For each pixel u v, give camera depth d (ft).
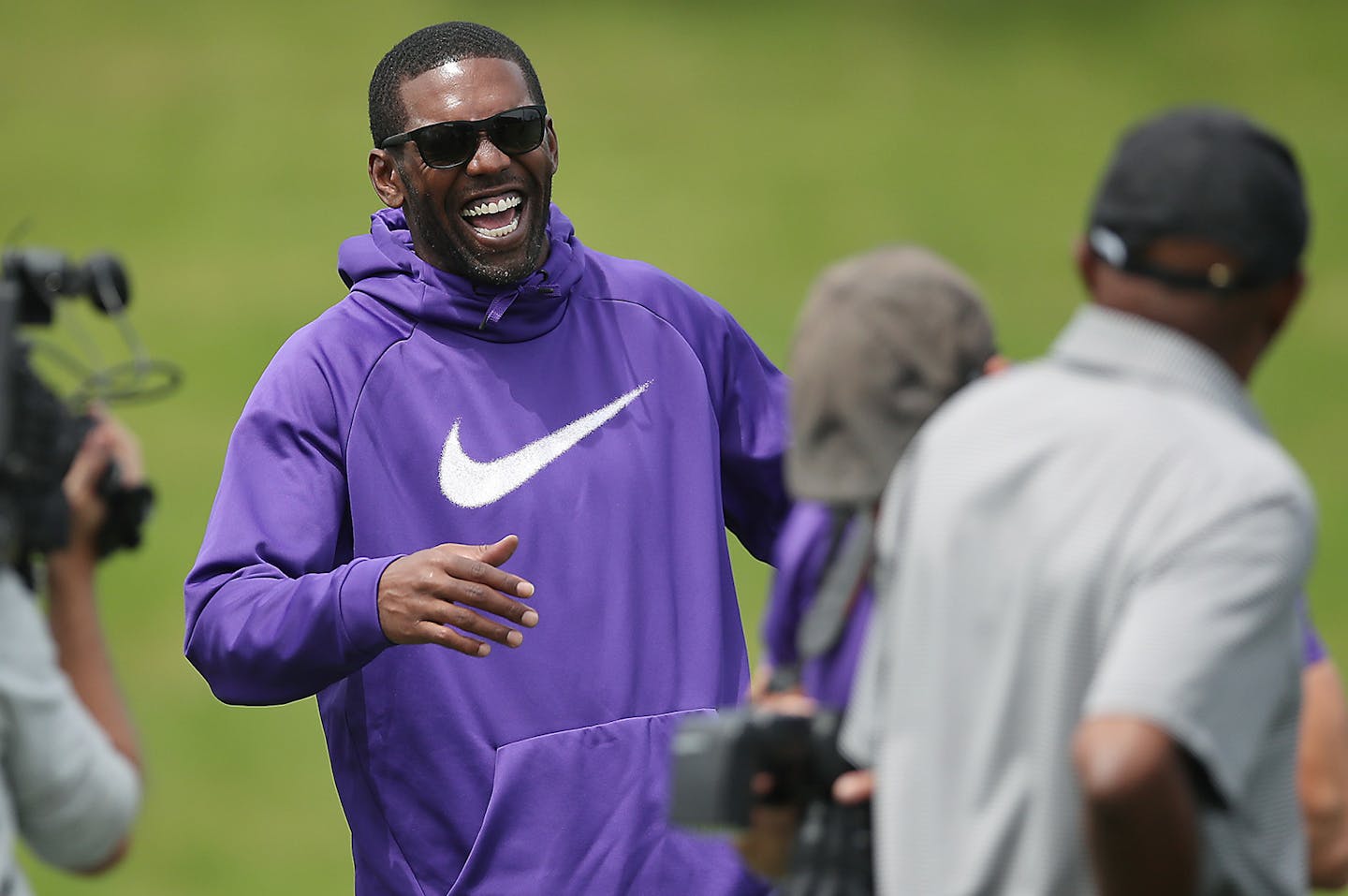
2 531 28.76
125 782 30.35
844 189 226.38
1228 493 23.63
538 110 41.32
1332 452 165.58
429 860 40.19
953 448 25.36
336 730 41.42
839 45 266.16
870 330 27.99
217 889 104.78
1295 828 24.89
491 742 39.88
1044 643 24.09
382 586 36.70
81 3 274.98
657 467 41.78
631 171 230.68
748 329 188.34
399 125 41.55
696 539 41.57
